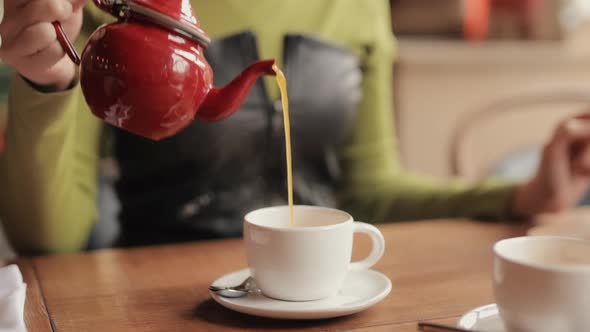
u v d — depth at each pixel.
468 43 2.33
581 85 2.50
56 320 0.80
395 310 0.81
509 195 1.22
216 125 1.24
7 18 0.80
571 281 0.67
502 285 0.70
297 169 1.34
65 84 0.92
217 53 1.25
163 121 0.77
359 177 1.47
